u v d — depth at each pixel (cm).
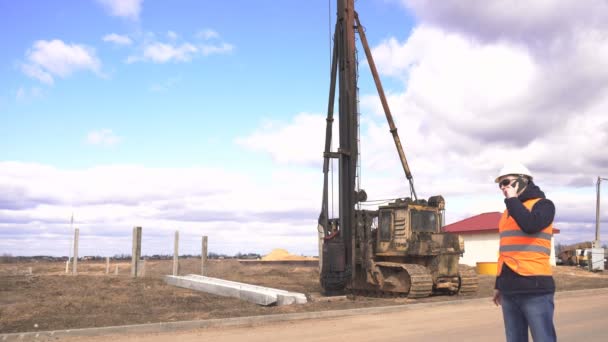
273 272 3256
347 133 2036
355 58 2091
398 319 1398
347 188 2012
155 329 1198
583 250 5025
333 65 2164
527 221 459
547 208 470
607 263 4641
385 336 1108
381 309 1602
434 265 2145
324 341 1052
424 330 1187
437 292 2259
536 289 462
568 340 1027
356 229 2223
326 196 2081
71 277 2488
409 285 2002
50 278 2434
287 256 5203
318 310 1523
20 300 1723
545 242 474
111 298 1789
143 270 2598
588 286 2642
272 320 1367
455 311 1594
